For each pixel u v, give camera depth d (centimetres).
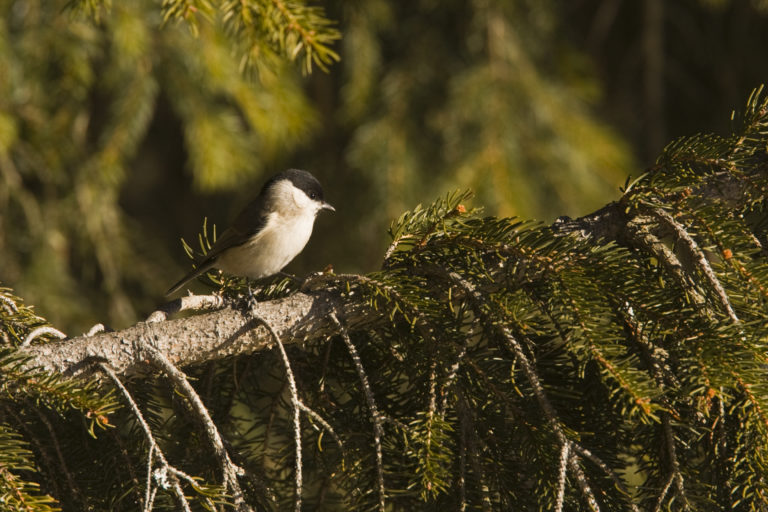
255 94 991
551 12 1150
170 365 452
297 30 586
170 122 1364
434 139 1138
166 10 605
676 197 480
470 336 438
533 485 444
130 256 1131
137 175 1376
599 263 448
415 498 479
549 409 400
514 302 436
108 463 462
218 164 1005
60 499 461
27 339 464
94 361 457
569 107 1108
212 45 976
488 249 469
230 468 418
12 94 980
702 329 416
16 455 407
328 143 1241
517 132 1079
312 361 522
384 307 473
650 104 1275
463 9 1152
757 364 398
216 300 538
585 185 1068
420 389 463
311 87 1238
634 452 470
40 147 1032
